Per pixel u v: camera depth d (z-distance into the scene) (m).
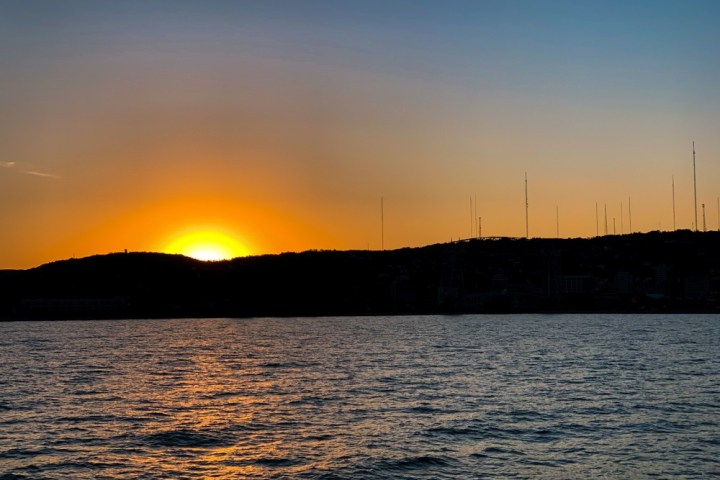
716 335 176.50
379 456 48.66
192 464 47.34
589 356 120.19
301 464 47.03
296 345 159.25
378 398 72.62
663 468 45.53
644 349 133.75
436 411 64.31
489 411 63.91
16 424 60.38
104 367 111.12
